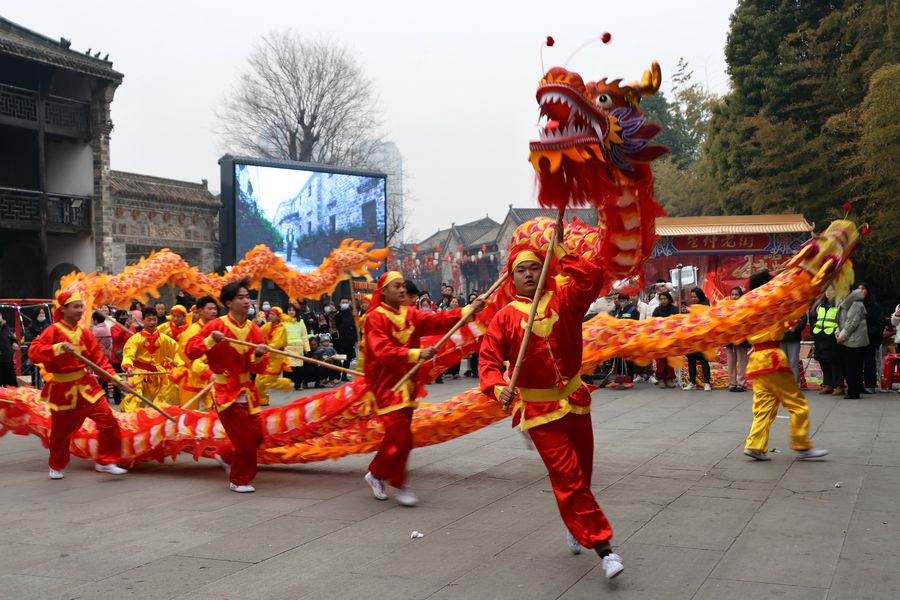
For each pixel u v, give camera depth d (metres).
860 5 24.36
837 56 25.22
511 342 4.91
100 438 7.98
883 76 19.88
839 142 23.91
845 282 7.37
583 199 4.93
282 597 4.29
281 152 44.28
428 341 7.37
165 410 7.99
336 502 6.50
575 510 4.51
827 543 5.00
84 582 4.60
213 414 7.74
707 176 36.28
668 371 14.62
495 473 7.54
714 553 4.86
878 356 15.16
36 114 23.34
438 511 6.13
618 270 5.85
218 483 7.43
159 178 29.91
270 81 43.28
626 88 5.03
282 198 27.92
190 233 30.83
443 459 8.26
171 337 10.77
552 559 4.85
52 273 24.91
